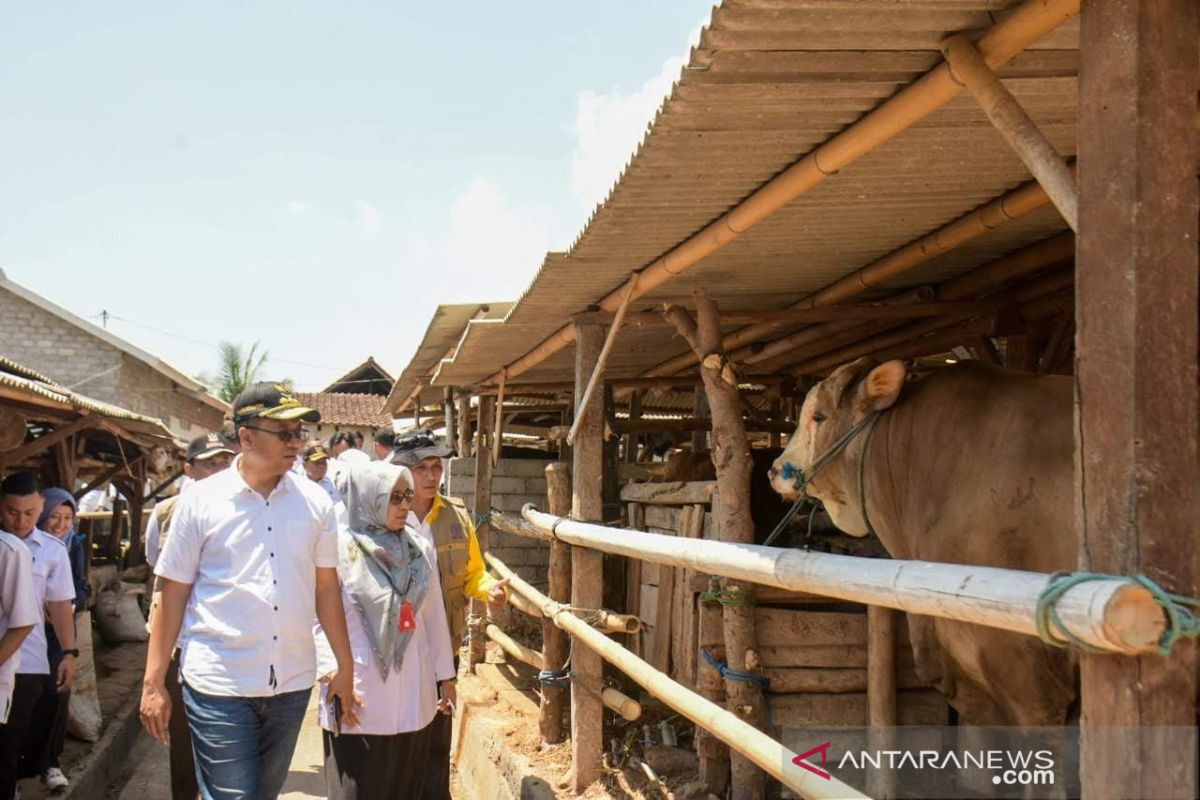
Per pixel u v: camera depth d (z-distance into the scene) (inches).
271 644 160.6
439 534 214.7
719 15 107.3
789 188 151.2
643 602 274.1
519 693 325.4
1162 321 82.2
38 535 237.8
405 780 184.7
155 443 528.4
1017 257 212.7
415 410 625.6
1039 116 140.8
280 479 168.4
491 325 279.9
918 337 281.4
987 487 137.7
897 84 124.8
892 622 183.9
